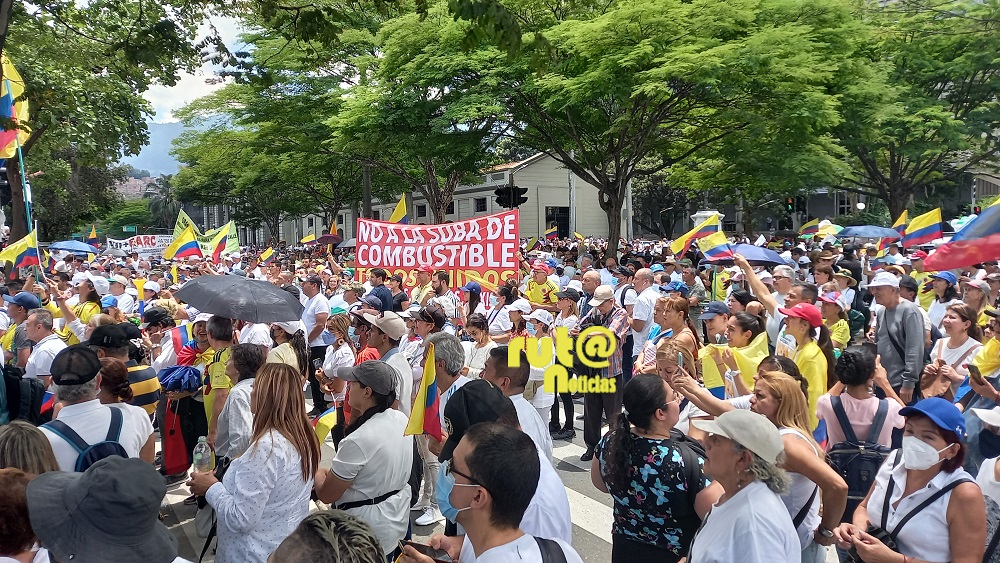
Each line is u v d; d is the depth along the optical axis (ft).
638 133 60.18
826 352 17.26
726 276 40.42
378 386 12.66
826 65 53.72
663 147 68.28
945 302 28.09
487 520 7.57
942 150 85.56
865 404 13.57
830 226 72.90
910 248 52.95
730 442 8.96
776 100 53.83
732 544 8.70
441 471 9.11
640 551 10.82
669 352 13.01
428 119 63.93
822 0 55.62
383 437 12.35
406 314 24.41
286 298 19.90
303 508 11.47
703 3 50.52
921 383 18.24
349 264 74.02
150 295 41.09
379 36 64.59
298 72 80.02
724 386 17.85
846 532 10.53
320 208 155.22
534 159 145.89
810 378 16.70
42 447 10.77
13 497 7.93
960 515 9.73
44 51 32.19
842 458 12.89
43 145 54.44
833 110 54.34
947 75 87.20
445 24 58.13
